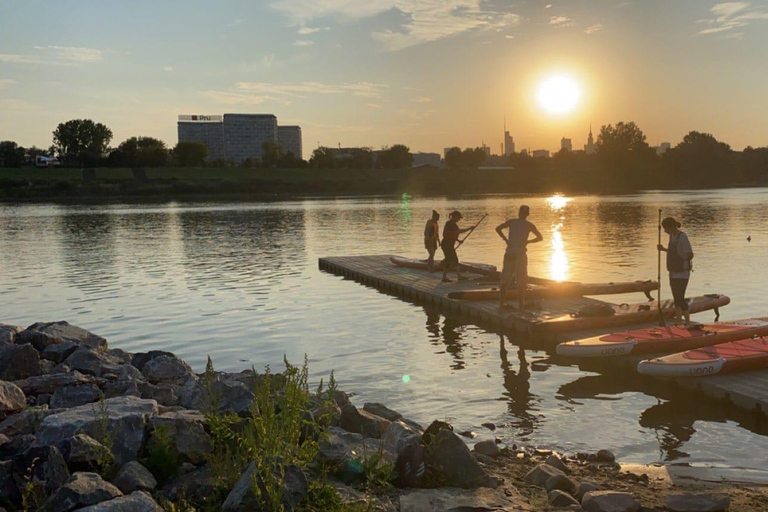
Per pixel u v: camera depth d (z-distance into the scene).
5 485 5.31
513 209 65.62
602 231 38.12
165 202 96.38
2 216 65.06
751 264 22.83
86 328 14.77
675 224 12.11
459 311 16.00
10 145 170.00
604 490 5.98
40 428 5.98
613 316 13.12
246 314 16.05
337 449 5.87
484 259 26.41
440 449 6.02
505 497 5.74
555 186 143.75
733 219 45.28
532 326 13.05
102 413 5.96
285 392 6.21
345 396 7.89
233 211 67.94
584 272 21.95
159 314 16.17
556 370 11.01
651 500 5.89
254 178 138.50
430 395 9.69
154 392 8.17
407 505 5.40
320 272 23.56
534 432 8.10
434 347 12.67
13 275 23.77
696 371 9.55
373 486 5.70
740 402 8.88
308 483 5.13
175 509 4.85
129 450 5.74
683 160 161.12
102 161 151.88
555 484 6.02
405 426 6.84
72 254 30.28
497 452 7.14
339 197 112.12
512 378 10.55
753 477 6.60
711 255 25.53
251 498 4.79
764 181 160.25
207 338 13.63
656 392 9.75
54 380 8.66
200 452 5.82
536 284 18.22
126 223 51.91
